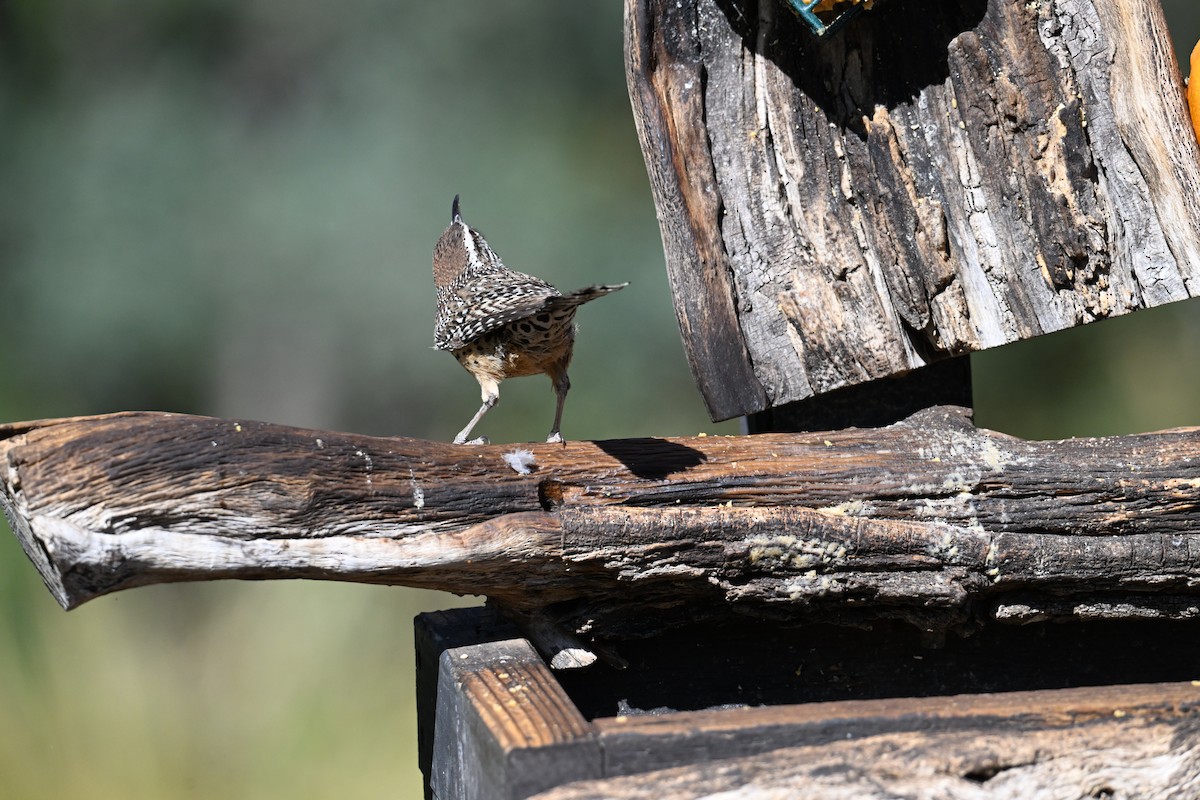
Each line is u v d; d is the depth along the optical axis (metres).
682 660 7.77
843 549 7.34
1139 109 7.92
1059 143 8.03
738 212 8.45
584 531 7.00
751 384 8.46
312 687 16.69
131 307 21.53
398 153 21.28
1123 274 8.05
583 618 7.36
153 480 6.23
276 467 6.45
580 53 21.94
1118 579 7.61
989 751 5.96
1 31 21.52
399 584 6.95
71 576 6.20
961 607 7.52
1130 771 6.02
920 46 8.27
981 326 8.27
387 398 23.11
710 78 8.43
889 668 7.95
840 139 8.36
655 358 22.44
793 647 7.87
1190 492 7.62
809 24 8.09
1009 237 8.18
